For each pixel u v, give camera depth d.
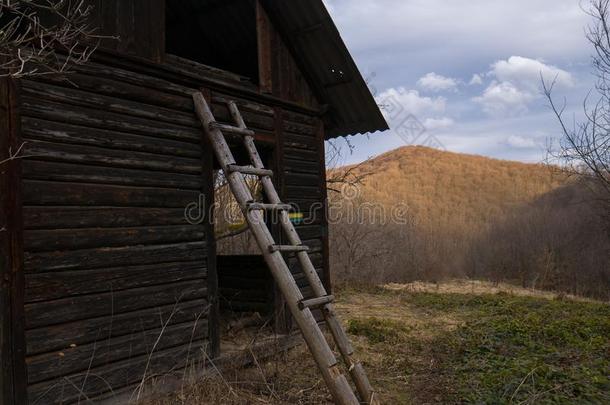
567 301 9.91
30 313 3.56
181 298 4.71
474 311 8.95
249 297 6.68
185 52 7.55
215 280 5.10
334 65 6.31
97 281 4.02
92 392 3.92
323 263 6.68
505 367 5.20
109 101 4.22
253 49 6.98
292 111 6.39
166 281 4.58
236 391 4.64
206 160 5.07
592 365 5.12
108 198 4.14
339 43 5.99
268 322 6.09
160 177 4.60
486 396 4.43
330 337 6.46
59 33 3.37
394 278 14.96
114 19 4.32
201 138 5.05
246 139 5.18
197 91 5.05
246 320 6.18
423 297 10.72
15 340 3.46
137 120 4.44
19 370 3.46
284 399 4.59
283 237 6.00
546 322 7.27
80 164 3.97
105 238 4.09
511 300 9.84
